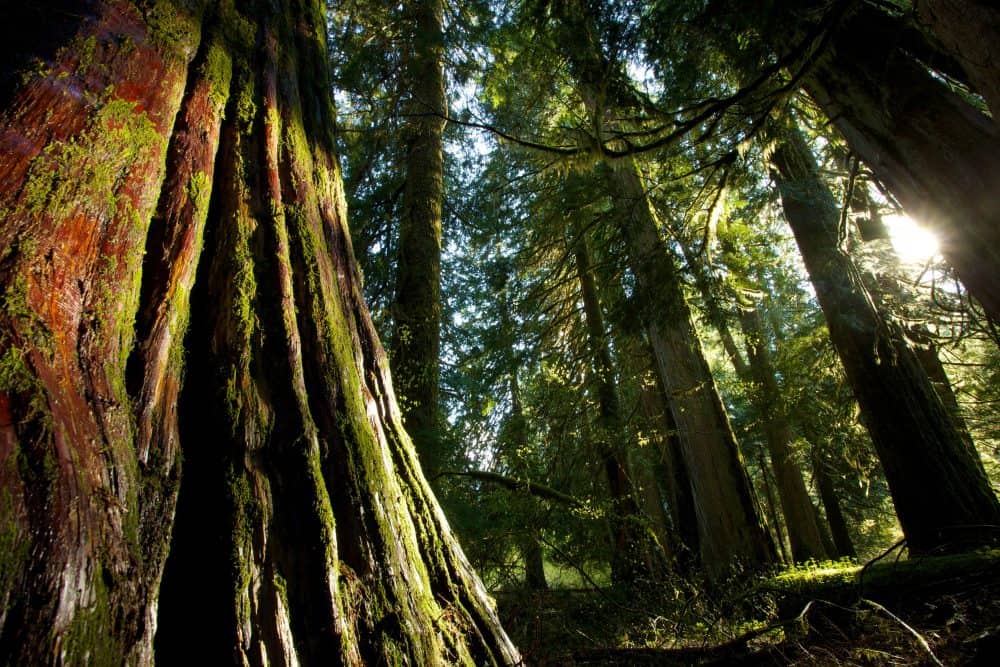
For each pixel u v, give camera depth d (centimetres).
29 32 146
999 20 227
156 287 134
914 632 208
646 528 621
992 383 870
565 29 496
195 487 124
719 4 391
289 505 134
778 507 1612
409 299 629
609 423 873
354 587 136
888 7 334
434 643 145
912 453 493
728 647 294
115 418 107
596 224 766
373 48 775
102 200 127
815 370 830
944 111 302
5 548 79
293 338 160
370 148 776
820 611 298
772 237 852
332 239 211
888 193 402
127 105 148
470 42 795
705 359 722
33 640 76
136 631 93
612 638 364
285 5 277
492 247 1006
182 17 195
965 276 305
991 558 282
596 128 434
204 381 138
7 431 87
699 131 640
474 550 486
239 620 112
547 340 984
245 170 185
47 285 105
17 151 118
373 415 180
